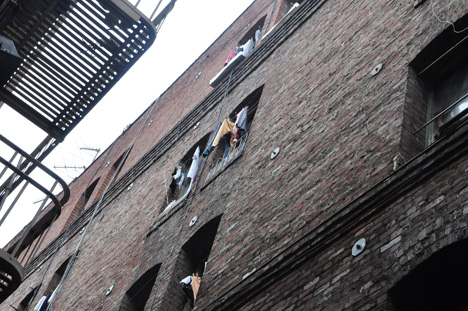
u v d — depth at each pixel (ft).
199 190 49.32
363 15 43.88
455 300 24.22
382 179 28.91
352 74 38.91
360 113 34.83
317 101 40.55
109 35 39.47
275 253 32.37
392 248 25.40
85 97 42.01
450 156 26.03
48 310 60.80
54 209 35.70
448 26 33.06
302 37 52.16
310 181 34.45
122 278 51.42
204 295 35.83
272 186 37.93
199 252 45.16
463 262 23.38
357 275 26.02
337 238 28.66
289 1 72.13
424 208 25.49
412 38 35.70
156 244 50.21
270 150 41.70
